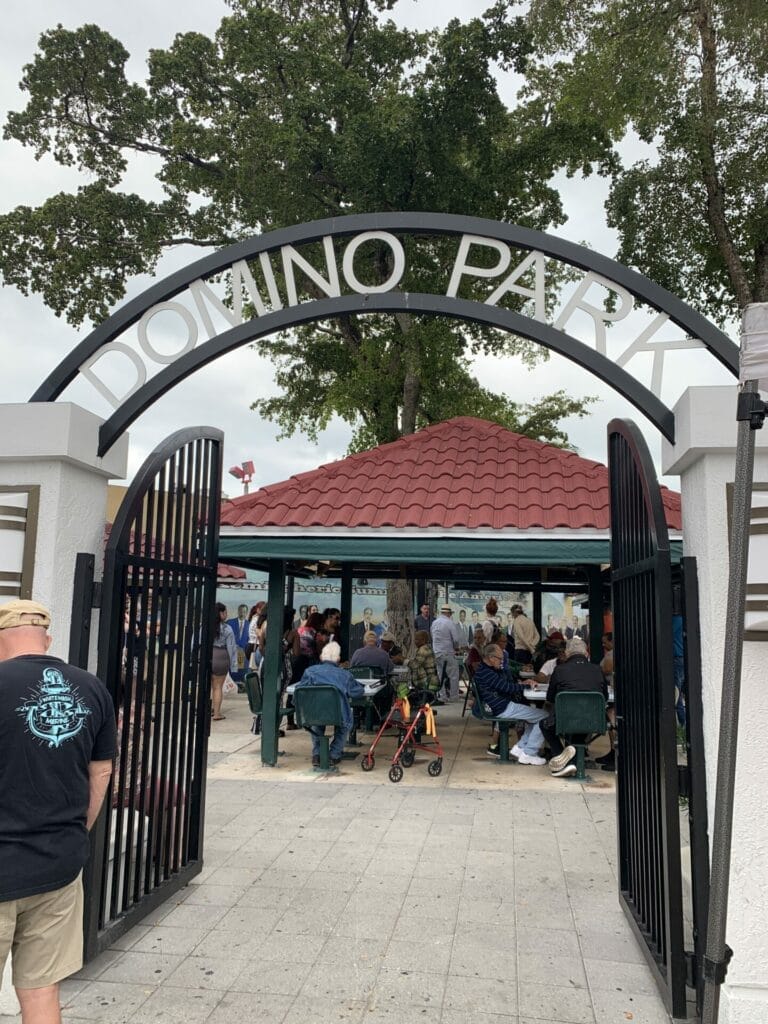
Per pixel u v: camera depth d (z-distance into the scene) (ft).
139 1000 11.84
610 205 50.88
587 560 26.99
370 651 35.68
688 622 11.91
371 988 12.26
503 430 34.71
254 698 31.37
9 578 12.64
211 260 14.70
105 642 13.04
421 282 53.88
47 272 56.39
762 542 10.93
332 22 60.39
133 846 15.79
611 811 22.88
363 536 28.02
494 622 46.91
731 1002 10.46
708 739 11.49
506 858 18.48
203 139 55.11
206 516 17.10
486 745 33.65
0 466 13.20
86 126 57.47
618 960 13.23
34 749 8.80
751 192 49.24
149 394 14.23
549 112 55.77
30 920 8.93
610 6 47.91
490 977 12.63
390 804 23.63
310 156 49.67
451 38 47.09
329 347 65.31
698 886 11.31
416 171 48.83
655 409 13.10
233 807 23.21
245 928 14.37
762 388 9.37
